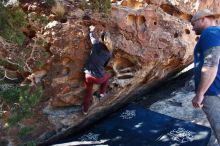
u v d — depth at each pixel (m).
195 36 6.66
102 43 4.96
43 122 5.44
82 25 5.02
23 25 4.03
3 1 3.92
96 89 5.49
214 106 3.91
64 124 5.61
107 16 5.11
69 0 5.06
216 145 5.03
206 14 3.98
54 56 5.01
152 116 5.91
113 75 5.62
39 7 4.89
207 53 3.69
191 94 6.71
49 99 5.30
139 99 7.02
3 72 4.65
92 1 5.08
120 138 5.55
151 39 5.64
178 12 6.36
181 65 6.90
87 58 5.14
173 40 6.01
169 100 6.65
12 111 4.08
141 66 5.65
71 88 5.32
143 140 5.40
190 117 5.94
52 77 5.17
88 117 5.95
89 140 5.65
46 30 4.88
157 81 6.86
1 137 5.16
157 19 5.81
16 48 4.62
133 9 5.44
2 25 3.78
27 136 5.39
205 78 3.69
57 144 5.55
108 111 6.37
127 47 5.35
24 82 5.07
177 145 5.11
